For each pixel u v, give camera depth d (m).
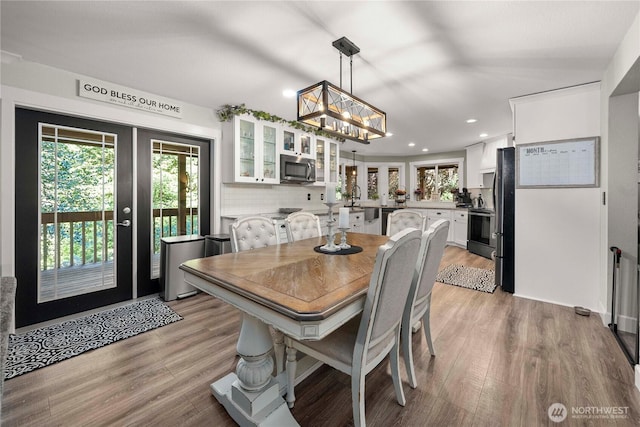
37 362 1.82
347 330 1.38
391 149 6.15
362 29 1.81
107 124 2.75
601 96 2.54
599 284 2.60
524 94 2.88
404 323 1.61
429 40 1.92
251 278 1.38
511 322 2.42
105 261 2.78
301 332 1.03
